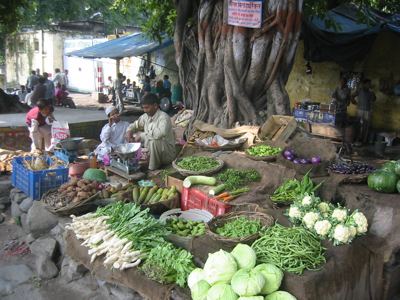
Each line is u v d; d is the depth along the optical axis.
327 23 9.63
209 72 7.51
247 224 3.83
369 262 3.86
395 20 10.87
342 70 12.47
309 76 13.25
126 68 24.36
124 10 12.05
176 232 4.13
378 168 4.99
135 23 27.62
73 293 4.30
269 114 7.20
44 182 5.60
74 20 26.30
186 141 7.28
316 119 11.07
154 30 10.65
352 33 10.83
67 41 27.91
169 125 6.16
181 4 8.19
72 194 4.98
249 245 3.58
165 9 10.18
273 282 3.05
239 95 7.09
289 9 6.89
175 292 3.38
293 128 6.10
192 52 8.23
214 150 6.11
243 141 6.26
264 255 3.36
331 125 10.73
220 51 7.25
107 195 5.07
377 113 12.06
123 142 6.62
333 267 3.36
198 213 4.54
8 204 6.51
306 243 3.44
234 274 3.10
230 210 4.50
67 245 4.29
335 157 5.31
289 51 7.17
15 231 5.80
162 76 20.06
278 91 7.16
